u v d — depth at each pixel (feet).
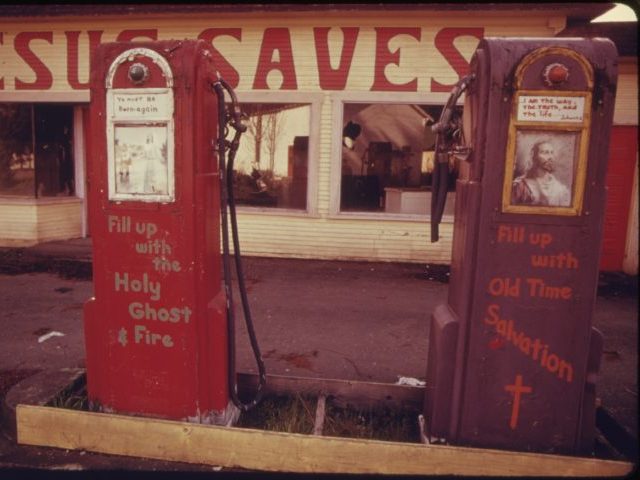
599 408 10.73
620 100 26.73
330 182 27.14
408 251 27.50
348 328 17.88
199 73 9.12
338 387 11.57
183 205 9.34
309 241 27.94
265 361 14.85
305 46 26.20
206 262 9.80
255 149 27.71
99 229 9.69
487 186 8.61
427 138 26.78
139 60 9.10
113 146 9.37
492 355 9.02
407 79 25.95
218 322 9.87
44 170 30.01
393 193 27.35
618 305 21.77
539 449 9.19
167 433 9.37
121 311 9.83
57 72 28.07
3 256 27.32
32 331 16.76
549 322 8.86
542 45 8.27
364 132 26.99
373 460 8.94
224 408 10.21
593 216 8.53
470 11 24.39
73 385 11.19
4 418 10.43
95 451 9.62
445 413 9.46
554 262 8.70
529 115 8.36
